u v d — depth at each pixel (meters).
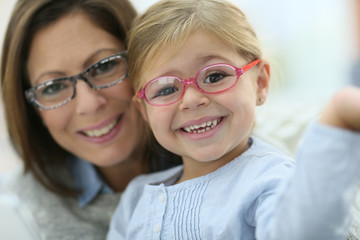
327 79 3.53
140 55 0.83
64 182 1.17
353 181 0.50
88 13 0.96
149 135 1.01
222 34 0.75
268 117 1.38
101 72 0.96
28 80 1.03
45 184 1.14
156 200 0.85
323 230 0.50
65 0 0.96
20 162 1.31
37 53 0.95
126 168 1.13
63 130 1.01
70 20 0.94
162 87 0.77
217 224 0.70
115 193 1.13
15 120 1.08
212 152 0.75
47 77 0.96
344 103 0.50
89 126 0.97
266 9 2.76
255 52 0.81
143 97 0.81
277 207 0.55
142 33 0.84
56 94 0.96
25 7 0.96
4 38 1.02
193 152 0.77
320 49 3.51
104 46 0.96
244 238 0.68
